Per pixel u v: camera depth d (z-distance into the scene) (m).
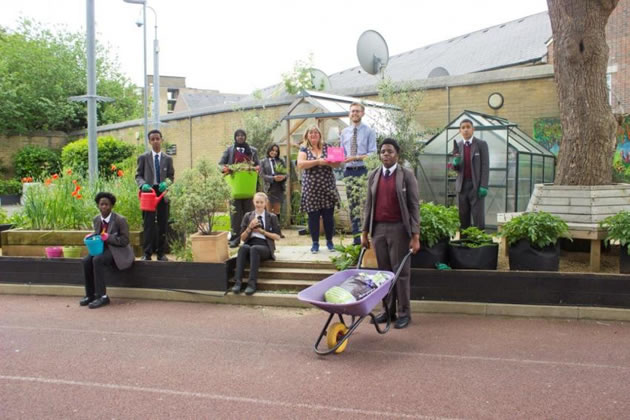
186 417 3.80
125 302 7.16
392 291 5.99
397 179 5.82
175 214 7.57
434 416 3.76
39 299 7.36
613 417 3.71
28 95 29.16
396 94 13.95
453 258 6.71
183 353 5.14
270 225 7.51
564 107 7.79
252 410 3.90
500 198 10.81
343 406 3.94
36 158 26.50
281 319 6.31
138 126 24.17
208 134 19.64
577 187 7.30
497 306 6.32
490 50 23.45
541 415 3.76
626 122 13.80
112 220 7.20
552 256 6.46
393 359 4.92
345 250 7.32
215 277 7.12
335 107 11.86
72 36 33.03
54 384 4.40
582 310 6.13
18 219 9.62
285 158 12.62
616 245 7.72
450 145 11.70
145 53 15.84
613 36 16.14
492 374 4.52
